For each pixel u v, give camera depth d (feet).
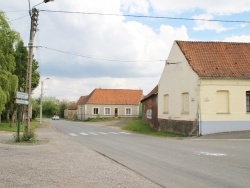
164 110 114.42
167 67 110.52
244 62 94.48
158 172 35.14
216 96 88.28
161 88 116.67
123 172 34.96
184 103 97.71
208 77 86.99
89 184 28.96
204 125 87.20
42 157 46.06
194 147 60.75
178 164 40.65
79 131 116.37
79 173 34.17
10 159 43.93
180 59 99.25
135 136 92.32
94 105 266.36
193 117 89.86
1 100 93.61
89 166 38.70
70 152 52.11
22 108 142.00
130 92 278.26
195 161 43.14
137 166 39.09
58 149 56.29
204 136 84.07
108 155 49.03
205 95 87.61
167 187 28.07
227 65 92.68
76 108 343.26
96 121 235.81
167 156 48.11
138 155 49.24
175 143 69.26
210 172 35.14
